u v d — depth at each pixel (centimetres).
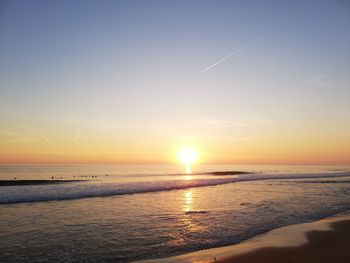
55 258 916
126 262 890
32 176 5062
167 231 1255
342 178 5316
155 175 5872
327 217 1600
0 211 1662
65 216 1548
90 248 1015
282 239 1137
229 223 1416
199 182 3941
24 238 1121
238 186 3544
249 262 884
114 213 1650
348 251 991
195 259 909
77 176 5250
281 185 3706
